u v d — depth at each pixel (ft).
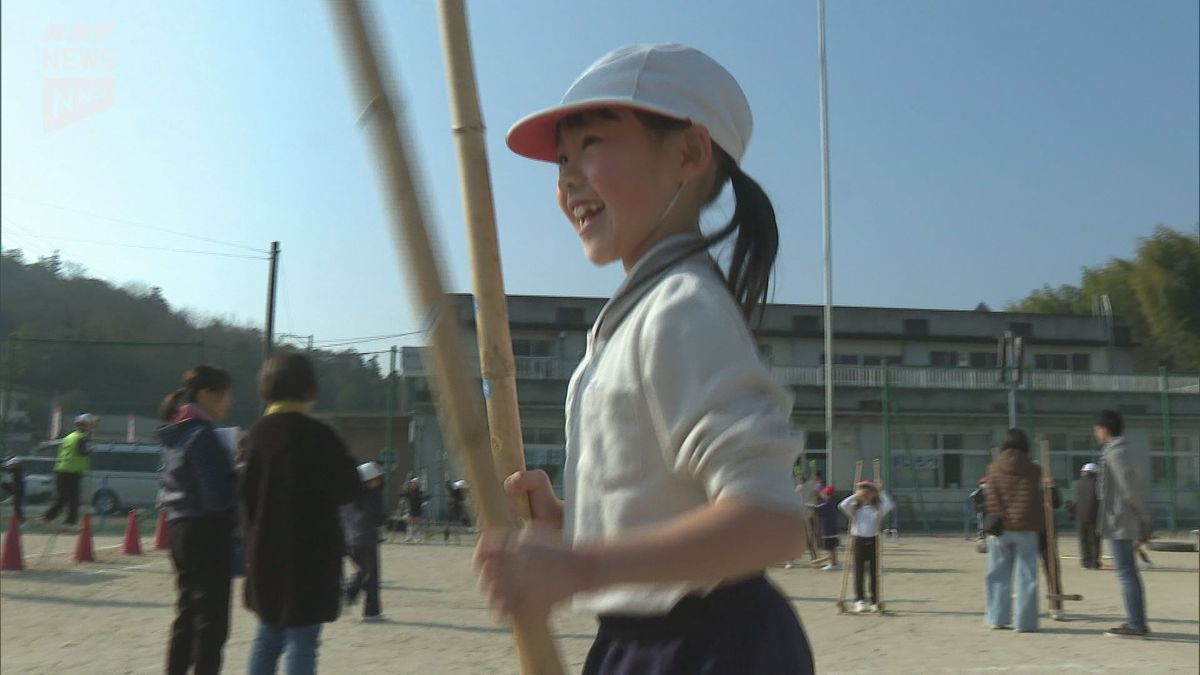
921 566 52.95
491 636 27.32
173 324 86.28
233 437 16.93
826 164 71.51
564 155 5.11
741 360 4.12
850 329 120.98
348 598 30.37
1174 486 87.35
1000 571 29.89
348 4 3.56
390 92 3.60
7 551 42.29
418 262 3.71
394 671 22.71
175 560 16.14
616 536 4.31
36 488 62.75
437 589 38.65
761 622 4.54
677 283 4.42
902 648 26.23
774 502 3.81
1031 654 25.26
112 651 24.91
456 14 4.88
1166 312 136.56
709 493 3.97
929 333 122.93
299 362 14.30
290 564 13.44
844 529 91.56
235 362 75.61
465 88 4.88
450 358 3.78
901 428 95.14
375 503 30.37
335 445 13.94
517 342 105.81
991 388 100.94
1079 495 50.06
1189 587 41.42
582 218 5.06
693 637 4.45
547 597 3.61
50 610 31.86
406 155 3.64
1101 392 98.17
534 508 5.12
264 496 13.61
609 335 4.71
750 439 3.88
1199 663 23.93
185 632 16.05
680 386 4.13
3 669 22.67
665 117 4.79
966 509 85.15
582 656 22.76
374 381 79.92
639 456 4.30
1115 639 27.55
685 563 3.72
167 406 23.45
